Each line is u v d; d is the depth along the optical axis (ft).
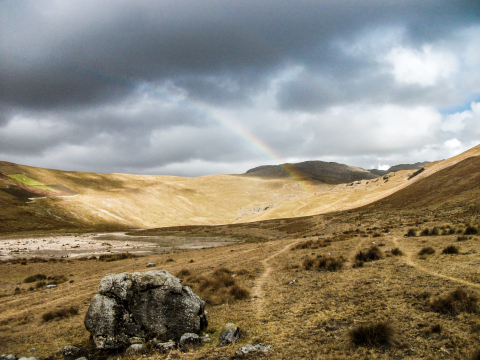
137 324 37.11
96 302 37.55
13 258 149.07
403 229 129.70
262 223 370.94
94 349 37.45
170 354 32.60
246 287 60.75
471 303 33.09
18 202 451.94
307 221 307.78
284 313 42.01
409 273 52.31
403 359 25.14
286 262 85.20
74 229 400.47
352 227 197.36
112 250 190.08
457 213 140.36
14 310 56.90
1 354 36.35
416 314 34.19
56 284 83.35
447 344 26.55
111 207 597.52
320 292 49.75
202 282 63.62
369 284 49.73
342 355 26.99
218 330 38.93
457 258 57.57
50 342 39.93
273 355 29.09
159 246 217.15
